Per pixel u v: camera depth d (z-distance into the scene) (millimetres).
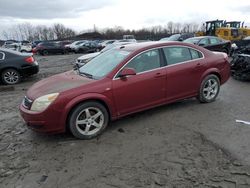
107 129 4859
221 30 23672
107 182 3303
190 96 5793
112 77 4625
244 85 8148
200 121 5090
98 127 4574
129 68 4664
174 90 5418
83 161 3795
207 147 4059
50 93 4230
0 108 6539
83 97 4305
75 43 33812
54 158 3918
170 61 5340
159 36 55094
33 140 4555
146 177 3365
